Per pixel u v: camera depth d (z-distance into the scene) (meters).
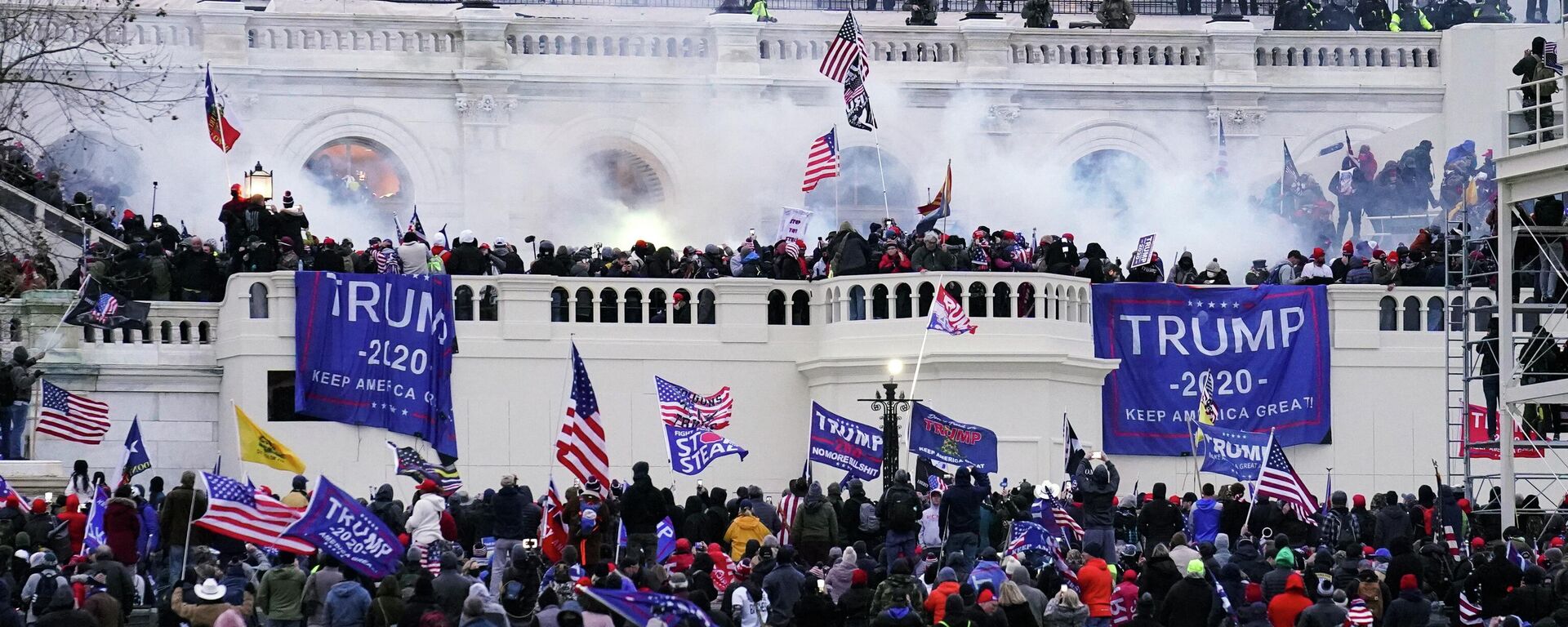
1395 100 153.38
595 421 90.88
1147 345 121.94
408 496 114.69
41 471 103.94
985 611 74.94
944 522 93.81
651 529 93.19
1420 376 123.31
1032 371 117.00
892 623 71.56
